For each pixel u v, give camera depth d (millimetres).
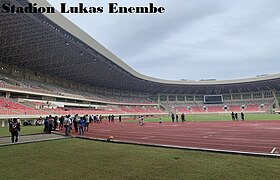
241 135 16359
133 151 9453
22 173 6094
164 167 6613
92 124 35875
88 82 75250
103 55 48875
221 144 11797
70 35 37094
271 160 7484
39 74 58219
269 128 23000
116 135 17578
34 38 37594
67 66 55031
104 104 72125
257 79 80500
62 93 52406
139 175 5824
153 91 97312
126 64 63781
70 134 18641
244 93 94062
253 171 6074
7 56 45719
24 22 31969
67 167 6699
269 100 86812
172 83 87812
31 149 10117
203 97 100625
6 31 34812
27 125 32750
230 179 5414
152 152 9180
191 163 7094
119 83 80500
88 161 7492
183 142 12875
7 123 31844
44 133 19203
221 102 95562
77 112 50656
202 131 20656
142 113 79000
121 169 6430
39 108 42219
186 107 94938
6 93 39719
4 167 6738
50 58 48344
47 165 6961
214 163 7074
